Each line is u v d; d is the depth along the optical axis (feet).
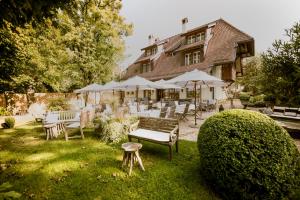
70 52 63.57
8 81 27.04
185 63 70.79
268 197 9.91
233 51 55.83
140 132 19.29
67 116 30.27
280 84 25.36
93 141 22.54
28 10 10.31
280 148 10.21
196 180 13.09
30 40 30.14
